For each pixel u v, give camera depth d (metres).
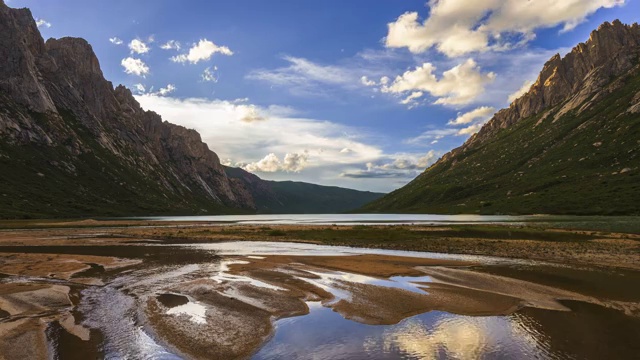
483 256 38.50
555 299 21.58
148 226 101.44
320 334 16.11
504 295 22.52
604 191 147.25
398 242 52.28
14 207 150.38
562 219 102.62
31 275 29.20
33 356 13.49
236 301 21.22
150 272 30.45
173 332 16.17
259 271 30.62
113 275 29.14
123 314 18.77
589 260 34.81
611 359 13.23
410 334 16.12
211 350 14.30
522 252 40.25
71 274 29.61
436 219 136.00
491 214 163.50
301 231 72.19
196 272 30.38
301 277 28.12
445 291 23.56
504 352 14.00
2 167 192.75
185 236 66.69
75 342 14.97
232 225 108.19
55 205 178.38
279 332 16.34
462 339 15.48
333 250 45.53
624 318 17.97
